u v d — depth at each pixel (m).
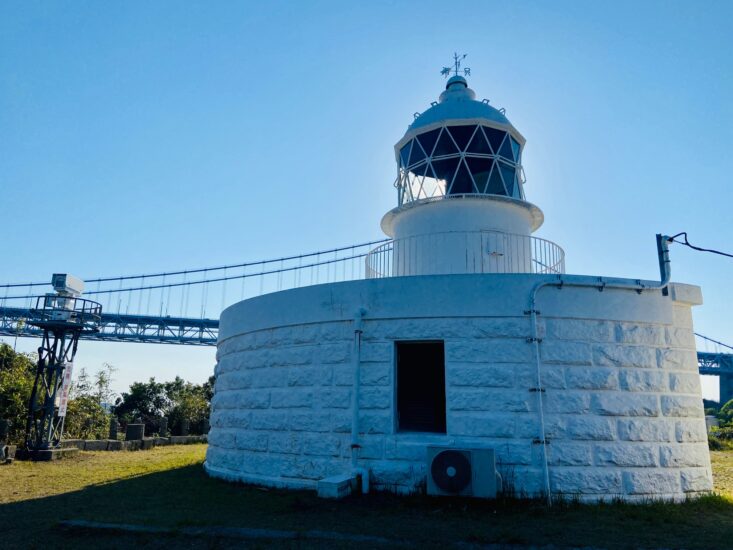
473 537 6.49
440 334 9.41
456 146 13.51
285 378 10.55
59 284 16.56
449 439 8.96
